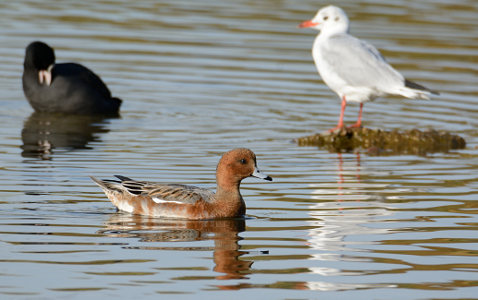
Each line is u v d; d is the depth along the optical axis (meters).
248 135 18.45
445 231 11.66
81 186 13.94
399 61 24.77
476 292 9.41
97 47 25.70
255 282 9.62
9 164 15.30
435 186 14.38
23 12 29.91
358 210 12.76
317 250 10.78
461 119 20.44
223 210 12.41
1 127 18.67
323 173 15.34
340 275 9.91
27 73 20.14
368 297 9.24
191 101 21.34
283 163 16.11
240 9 31.23
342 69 18.41
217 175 12.62
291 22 29.33
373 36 27.16
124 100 21.30
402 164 16.30
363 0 32.75
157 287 9.39
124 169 15.16
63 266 10.00
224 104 21.20
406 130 18.59
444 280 9.78
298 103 21.47
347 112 20.97
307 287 9.50
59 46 25.52
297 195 13.70
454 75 23.77
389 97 23.11
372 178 14.97
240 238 11.30
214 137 18.14
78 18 29.25
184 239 11.24
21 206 12.59
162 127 19.02
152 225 11.94
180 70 23.95
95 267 10.00
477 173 15.48
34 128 18.69
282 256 10.55
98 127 18.97
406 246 10.99
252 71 24.02
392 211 12.71
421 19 29.91
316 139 18.12
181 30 27.97
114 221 12.06
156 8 31.20
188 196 12.52
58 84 20.11
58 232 11.38
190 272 9.91
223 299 9.08
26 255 10.36
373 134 18.31
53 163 15.49
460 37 27.70
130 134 18.30
